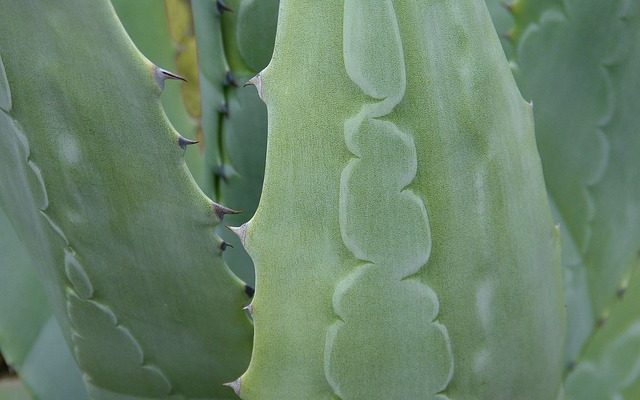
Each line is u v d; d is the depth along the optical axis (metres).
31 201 0.60
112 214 0.58
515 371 0.57
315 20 0.52
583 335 0.74
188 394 0.66
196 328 0.62
